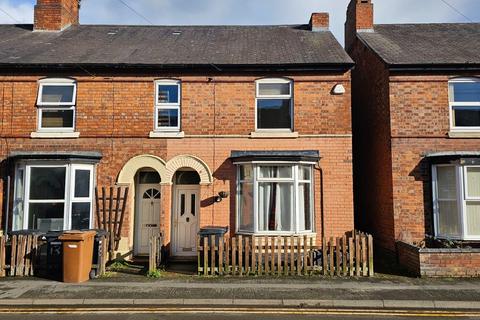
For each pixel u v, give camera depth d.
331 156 11.85
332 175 11.79
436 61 11.73
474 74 11.85
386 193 12.08
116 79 12.25
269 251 10.95
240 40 14.59
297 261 9.92
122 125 12.10
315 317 7.09
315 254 10.71
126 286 8.83
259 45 13.92
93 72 12.23
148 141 12.03
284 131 12.02
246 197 11.70
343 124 11.95
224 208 11.76
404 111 11.79
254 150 11.95
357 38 15.05
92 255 9.84
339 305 7.73
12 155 11.33
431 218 11.44
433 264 9.67
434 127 11.73
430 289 8.55
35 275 9.91
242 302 7.82
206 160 11.95
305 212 11.62
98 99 12.19
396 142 11.72
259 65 11.99
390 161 11.76
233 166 11.90
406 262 10.54
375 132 13.14
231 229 11.67
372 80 13.45
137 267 10.98
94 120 12.12
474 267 9.61
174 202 12.45
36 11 15.48
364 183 14.25
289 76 12.20
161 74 12.27
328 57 12.42
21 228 11.39
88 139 12.04
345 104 12.02
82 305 7.77
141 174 12.58
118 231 11.74
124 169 11.93
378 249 12.69
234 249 9.92
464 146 11.63
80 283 9.10
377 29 15.85
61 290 8.50
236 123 12.09
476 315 7.25
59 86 12.35
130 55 12.78
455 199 11.18
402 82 11.87
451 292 8.32
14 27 16.06
